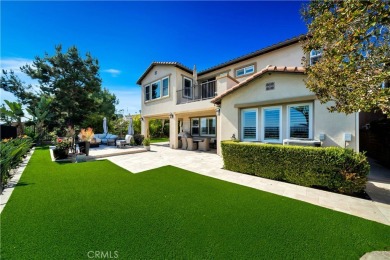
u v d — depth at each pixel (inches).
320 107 265.6
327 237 111.8
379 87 110.0
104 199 173.6
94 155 409.4
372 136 384.2
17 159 291.7
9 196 179.2
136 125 1062.4
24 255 95.7
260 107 341.4
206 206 158.2
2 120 714.2
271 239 110.3
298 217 137.8
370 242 106.8
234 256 95.8
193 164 340.5
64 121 782.5
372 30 101.0
